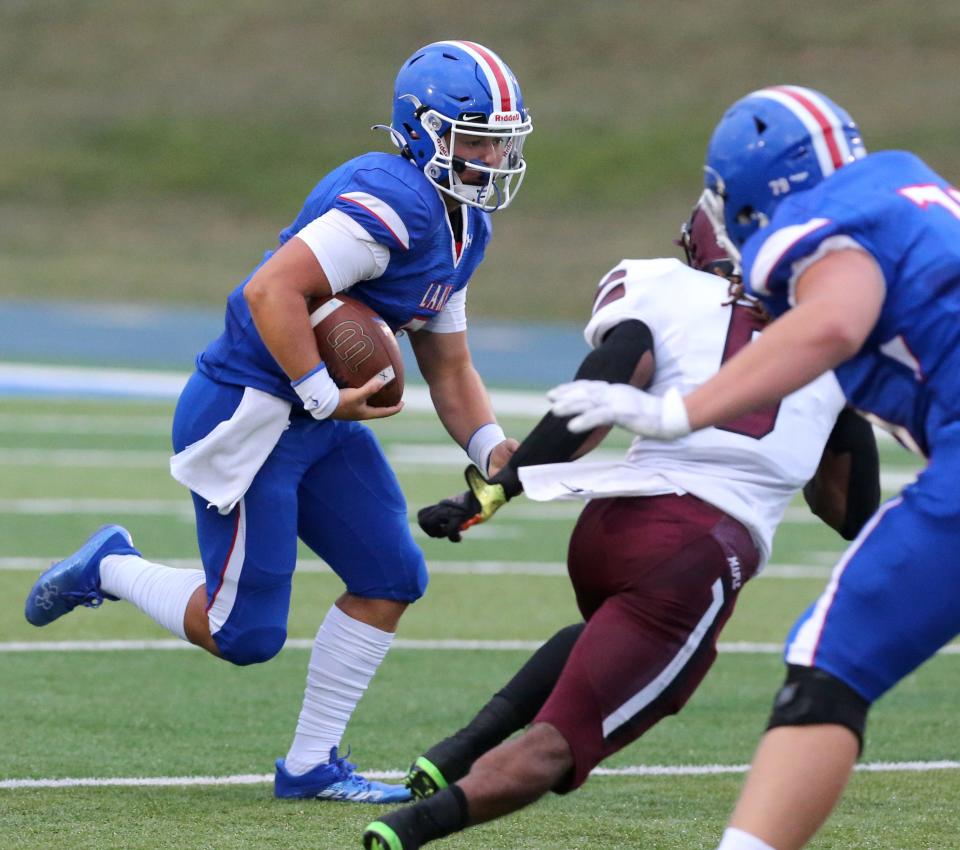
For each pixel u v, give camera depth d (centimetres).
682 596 1037
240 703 1805
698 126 9744
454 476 3569
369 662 1430
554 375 5809
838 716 901
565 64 10512
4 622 2195
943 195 945
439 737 1683
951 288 909
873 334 927
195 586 1419
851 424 1153
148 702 1792
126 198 9400
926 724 1786
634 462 1081
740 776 1537
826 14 10594
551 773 1026
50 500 3195
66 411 4609
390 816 1004
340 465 1418
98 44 11012
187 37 11050
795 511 3500
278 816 1340
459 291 1433
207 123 10175
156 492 3331
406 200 1296
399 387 1346
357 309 1319
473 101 1296
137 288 8056
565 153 9581
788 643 938
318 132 10031
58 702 1773
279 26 11088
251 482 1356
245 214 9244
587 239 8756
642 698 1040
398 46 10850
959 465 905
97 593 1488
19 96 10544
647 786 1488
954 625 915
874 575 914
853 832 1320
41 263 8450
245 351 1353
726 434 1067
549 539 3062
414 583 1438
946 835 1312
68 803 1361
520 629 2266
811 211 922
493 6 11050
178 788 1438
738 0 10856
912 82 9812
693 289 1097
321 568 2684
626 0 10969
